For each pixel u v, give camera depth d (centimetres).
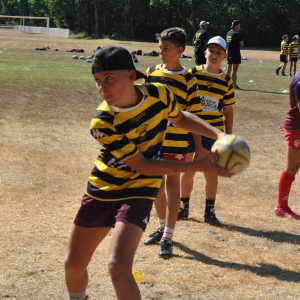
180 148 384
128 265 210
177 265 342
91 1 6569
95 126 226
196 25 5734
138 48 3972
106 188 238
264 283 316
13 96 1109
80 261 241
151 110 237
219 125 450
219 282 313
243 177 632
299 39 2052
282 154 768
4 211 435
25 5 9894
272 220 464
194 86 385
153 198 238
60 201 479
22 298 279
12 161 619
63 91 1241
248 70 2219
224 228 432
